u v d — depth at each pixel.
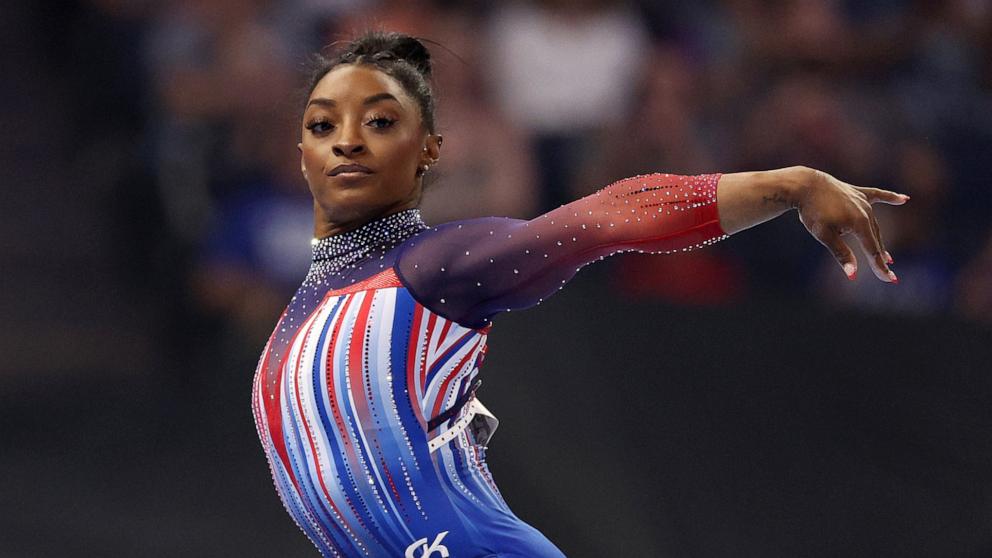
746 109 24.73
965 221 24.28
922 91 25.19
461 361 7.64
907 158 24.33
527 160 23.28
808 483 16.34
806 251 22.52
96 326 23.48
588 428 16.62
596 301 18.72
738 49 25.11
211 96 23.06
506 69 23.69
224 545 15.84
